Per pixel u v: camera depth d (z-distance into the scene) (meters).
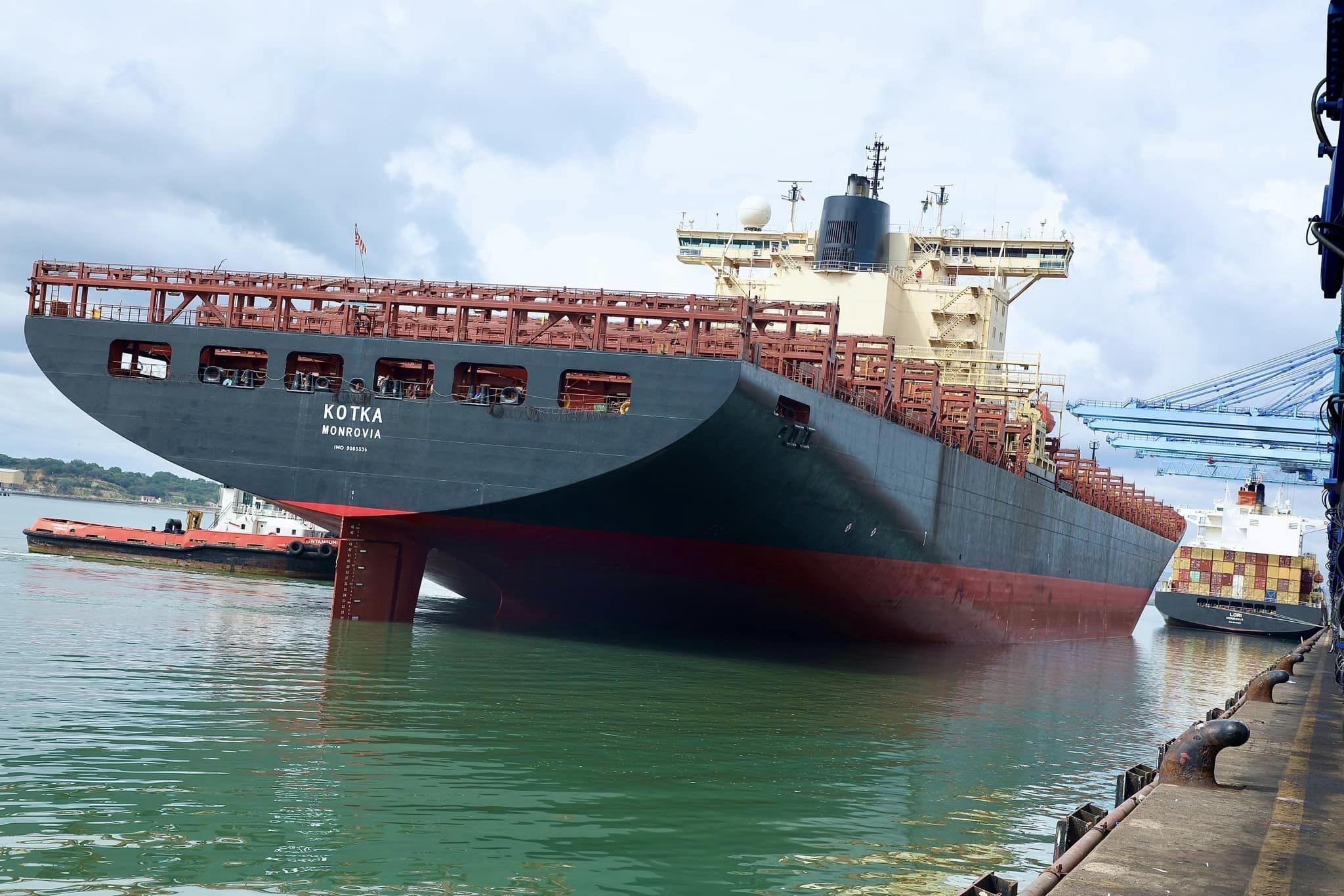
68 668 20.92
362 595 29.45
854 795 15.56
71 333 28.72
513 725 18.39
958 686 28.77
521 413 27.00
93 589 36.59
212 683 20.33
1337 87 12.35
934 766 18.06
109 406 28.64
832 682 26.94
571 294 27.44
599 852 12.18
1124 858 8.41
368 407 27.67
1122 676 36.81
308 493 28.09
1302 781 11.92
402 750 16.08
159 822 12.12
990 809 15.46
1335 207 12.91
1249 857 8.59
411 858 11.56
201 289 28.59
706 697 22.84
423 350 27.38
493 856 11.80
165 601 34.47
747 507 29.09
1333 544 23.67
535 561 31.14
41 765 13.93
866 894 11.45
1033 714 24.97
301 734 16.66
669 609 33.12
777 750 18.17
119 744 15.26
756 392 26.62
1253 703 20.02
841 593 33.81
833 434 30.38
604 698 21.78
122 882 10.41
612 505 27.97
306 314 28.94
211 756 14.98
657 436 26.27
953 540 39.28
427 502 27.58
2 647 22.94
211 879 10.65
